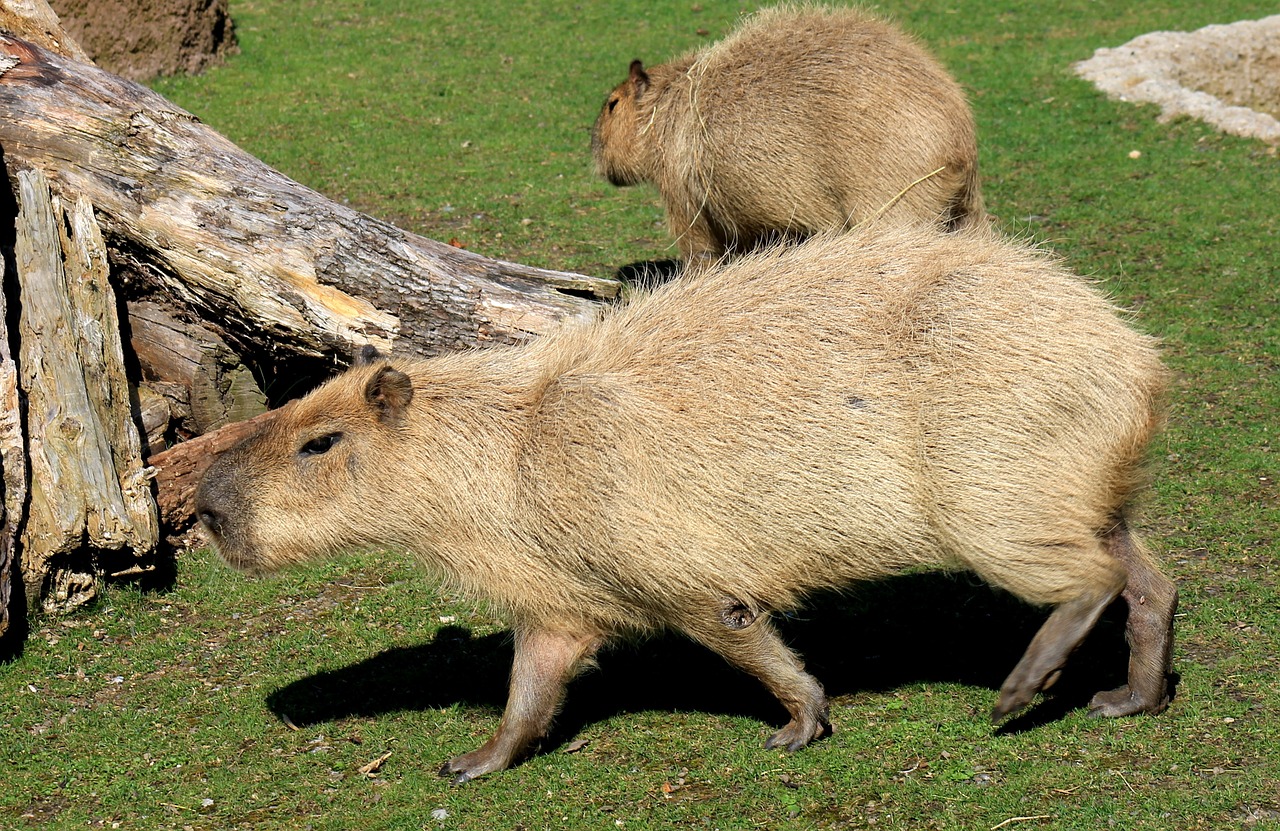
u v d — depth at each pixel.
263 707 6.59
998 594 7.35
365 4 22.12
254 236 8.52
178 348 8.90
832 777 5.71
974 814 5.36
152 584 7.80
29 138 8.77
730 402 5.64
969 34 20.03
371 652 7.12
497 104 17.31
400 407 5.88
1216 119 15.67
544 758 6.07
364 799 5.81
